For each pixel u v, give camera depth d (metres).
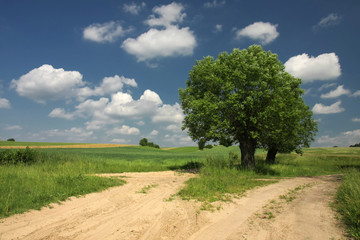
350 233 5.73
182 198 10.40
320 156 46.09
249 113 21.77
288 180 17.03
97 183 12.74
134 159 36.28
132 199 10.24
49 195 9.48
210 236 6.05
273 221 7.08
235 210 8.48
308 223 6.72
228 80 21.28
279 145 29.61
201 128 22.80
